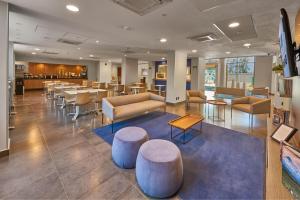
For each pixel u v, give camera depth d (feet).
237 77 37.78
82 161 8.48
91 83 32.96
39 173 7.38
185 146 10.59
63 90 20.88
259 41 16.90
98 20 11.61
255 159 8.93
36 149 9.66
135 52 27.58
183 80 26.04
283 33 5.20
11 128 13.05
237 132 13.25
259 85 33.73
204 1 8.25
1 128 8.72
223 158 9.04
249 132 13.28
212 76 40.93
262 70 33.24
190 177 7.36
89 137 11.69
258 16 10.14
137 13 9.95
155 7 9.05
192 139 11.76
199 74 34.22
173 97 24.48
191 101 20.62
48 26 13.38
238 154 9.51
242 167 8.14
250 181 7.05
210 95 34.24
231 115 17.58
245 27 12.26
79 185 6.68
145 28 13.17
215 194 6.28
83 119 16.28
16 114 17.49
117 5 9.05
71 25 13.01
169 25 12.21
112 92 31.81
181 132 13.14
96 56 36.27
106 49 25.16
